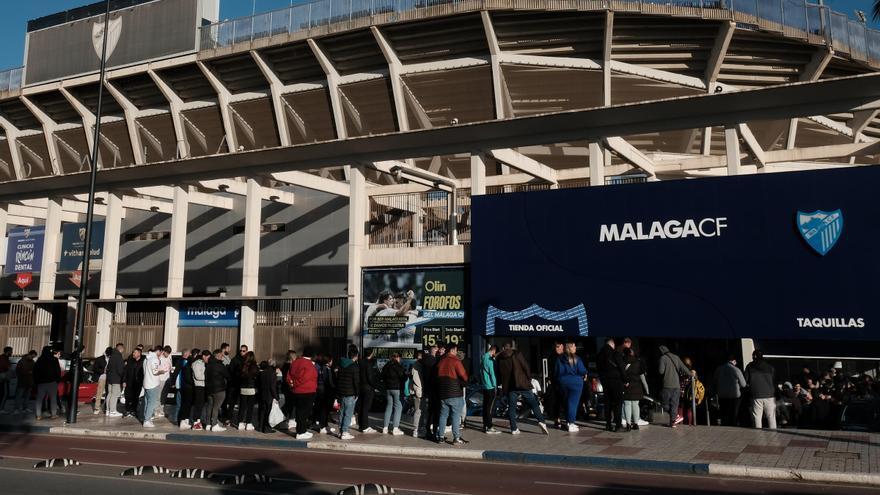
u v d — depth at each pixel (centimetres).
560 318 1566
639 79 2708
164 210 2709
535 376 1723
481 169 1823
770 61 2623
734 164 1594
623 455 998
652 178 2161
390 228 2031
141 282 2759
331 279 2375
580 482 859
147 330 2209
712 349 1645
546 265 1603
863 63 2641
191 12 3186
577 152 2900
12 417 1609
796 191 1383
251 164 2105
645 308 1484
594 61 2648
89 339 2314
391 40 2770
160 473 923
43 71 3656
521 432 1262
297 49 2952
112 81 3416
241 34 3045
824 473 840
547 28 2580
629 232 1527
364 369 1277
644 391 1388
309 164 2011
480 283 1667
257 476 888
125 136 3706
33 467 981
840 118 2834
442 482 864
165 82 3331
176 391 1578
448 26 2644
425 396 1288
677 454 993
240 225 2586
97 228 2903
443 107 2994
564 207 1606
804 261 1354
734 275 1409
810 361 1741
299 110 3195
